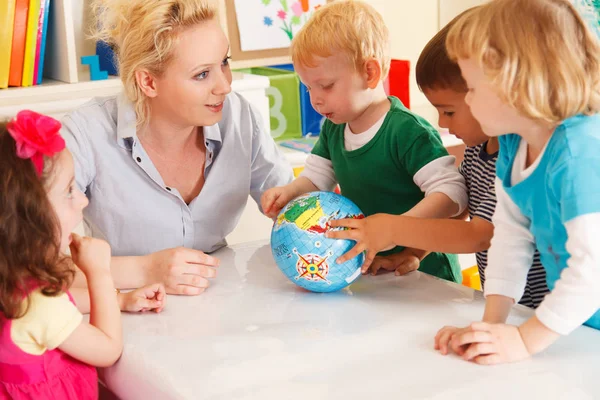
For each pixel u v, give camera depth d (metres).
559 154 0.80
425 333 0.95
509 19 0.79
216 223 1.38
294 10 2.38
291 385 0.83
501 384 0.80
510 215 0.93
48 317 0.90
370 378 0.83
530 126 0.82
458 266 1.47
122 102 1.28
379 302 1.07
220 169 1.35
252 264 1.28
